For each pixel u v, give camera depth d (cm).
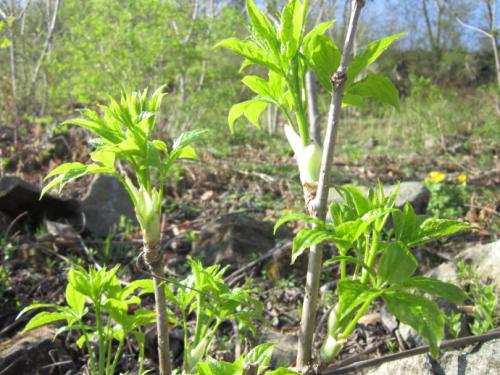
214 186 689
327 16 959
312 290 142
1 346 292
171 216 574
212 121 1049
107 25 862
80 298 191
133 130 143
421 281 132
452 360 238
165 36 891
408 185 571
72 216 509
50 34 1036
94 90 887
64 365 292
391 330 314
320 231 133
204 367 133
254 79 157
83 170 148
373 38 2083
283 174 786
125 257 450
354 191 147
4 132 879
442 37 2862
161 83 953
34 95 1025
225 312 182
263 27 147
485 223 560
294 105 149
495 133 1258
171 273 423
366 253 146
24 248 425
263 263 431
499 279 362
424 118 1308
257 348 143
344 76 132
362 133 1523
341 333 146
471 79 2659
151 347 308
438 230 143
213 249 448
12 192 473
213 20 1000
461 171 935
